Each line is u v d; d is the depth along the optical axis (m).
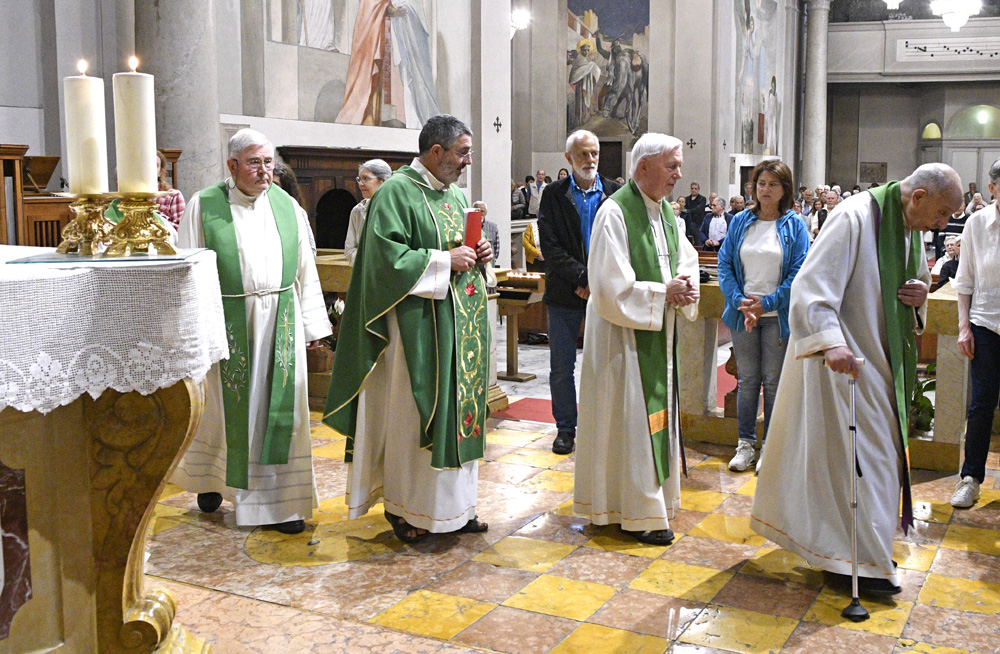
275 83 7.40
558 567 3.71
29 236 5.23
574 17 20.33
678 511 4.42
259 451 4.01
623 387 3.95
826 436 3.39
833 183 27.42
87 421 2.18
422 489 3.88
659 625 3.18
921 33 26.05
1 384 1.88
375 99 8.45
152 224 2.21
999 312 4.34
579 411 4.07
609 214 3.92
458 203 4.08
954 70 25.83
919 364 8.02
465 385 3.93
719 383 7.82
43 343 1.94
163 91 6.05
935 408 5.04
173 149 6.02
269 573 3.63
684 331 5.70
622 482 3.98
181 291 2.10
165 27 6.01
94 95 2.13
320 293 4.22
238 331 3.92
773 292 4.82
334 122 8.02
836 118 29.64
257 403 4.00
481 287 4.05
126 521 2.22
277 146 7.40
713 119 19.36
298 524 4.09
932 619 3.23
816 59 26.08
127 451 2.19
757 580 3.58
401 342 3.85
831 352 3.21
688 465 5.22
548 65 20.64
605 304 3.85
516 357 7.85
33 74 6.47
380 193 3.91
